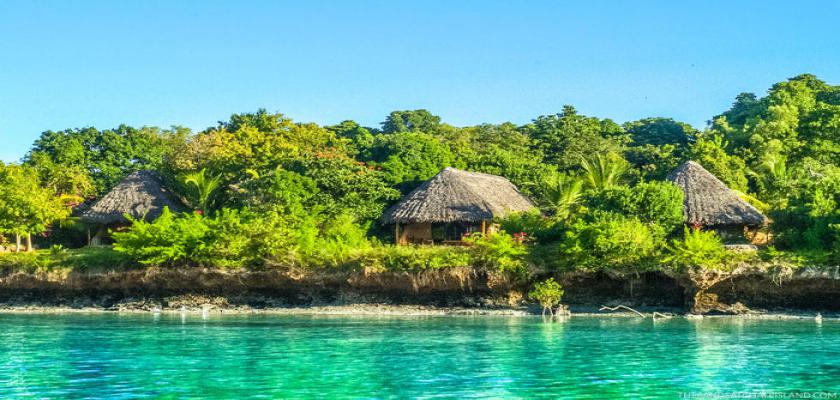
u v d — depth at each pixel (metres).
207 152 53.19
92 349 25.55
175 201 50.44
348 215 44.25
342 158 48.56
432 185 45.19
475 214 43.00
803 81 83.19
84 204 52.47
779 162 54.41
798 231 38.78
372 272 38.91
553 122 80.81
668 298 37.84
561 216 43.97
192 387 19.41
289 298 40.84
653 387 19.34
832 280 35.69
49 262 41.84
